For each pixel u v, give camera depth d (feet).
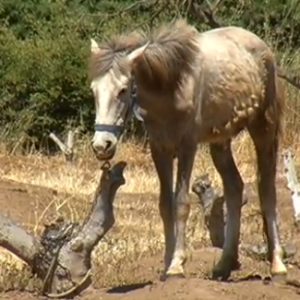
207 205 66.39
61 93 124.36
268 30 112.68
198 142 53.88
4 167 109.70
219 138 55.16
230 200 58.85
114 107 48.80
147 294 50.21
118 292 51.98
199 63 52.95
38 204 85.35
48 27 129.08
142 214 84.99
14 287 54.75
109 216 52.80
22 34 135.64
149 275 60.34
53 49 125.18
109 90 48.75
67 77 124.26
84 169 110.42
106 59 49.21
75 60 124.77
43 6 133.90
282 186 92.63
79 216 79.30
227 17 107.76
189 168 52.49
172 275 51.60
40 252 52.85
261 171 58.23
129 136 119.44
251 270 60.70
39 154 120.57
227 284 52.26
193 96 52.37
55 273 52.54
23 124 122.62
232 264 58.80
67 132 122.83
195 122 52.85
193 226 73.15
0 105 124.16
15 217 79.77
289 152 75.15
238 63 55.16
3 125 123.85
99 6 126.00
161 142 52.75
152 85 50.98
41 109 124.77
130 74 49.39
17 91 125.08
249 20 114.01
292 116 108.58
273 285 54.39
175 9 84.02
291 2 117.50
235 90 54.70
